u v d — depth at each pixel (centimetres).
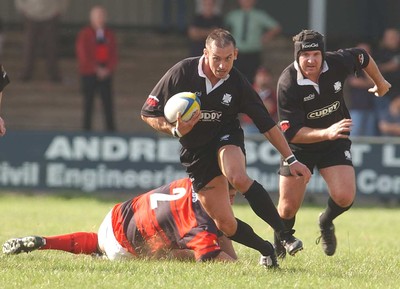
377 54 7138
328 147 3033
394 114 6900
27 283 2428
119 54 8438
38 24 8031
